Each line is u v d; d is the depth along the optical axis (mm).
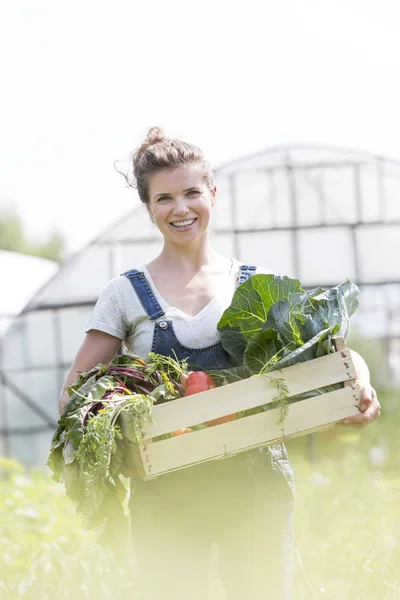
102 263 14820
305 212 15281
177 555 3734
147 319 3824
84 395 3592
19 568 5965
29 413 15359
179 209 3795
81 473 3391
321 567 5723
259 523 3711
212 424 3580
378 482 10633
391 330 18531
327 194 15312
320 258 15281
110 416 3391
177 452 3473
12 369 15211
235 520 3721
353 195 15305
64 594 4734
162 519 3727
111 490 3461
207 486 3713
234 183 15227
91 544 6113
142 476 3486
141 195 3953
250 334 3734
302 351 3545
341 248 15281
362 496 8570
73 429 3451
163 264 3932
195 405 3508
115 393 3555
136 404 3416
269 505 3713
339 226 15289
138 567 3809
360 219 15266
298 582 4652
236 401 3547
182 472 3713
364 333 18312
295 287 3740
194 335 3791
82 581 4754
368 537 6781
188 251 3906
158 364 3701
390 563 4805
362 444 15438
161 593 3732
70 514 8398
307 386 3617
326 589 5168
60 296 14883
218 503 3723
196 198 3836
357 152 15250
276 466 3738
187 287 3869
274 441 3594
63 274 14828
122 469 3592
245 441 3543
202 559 3746
